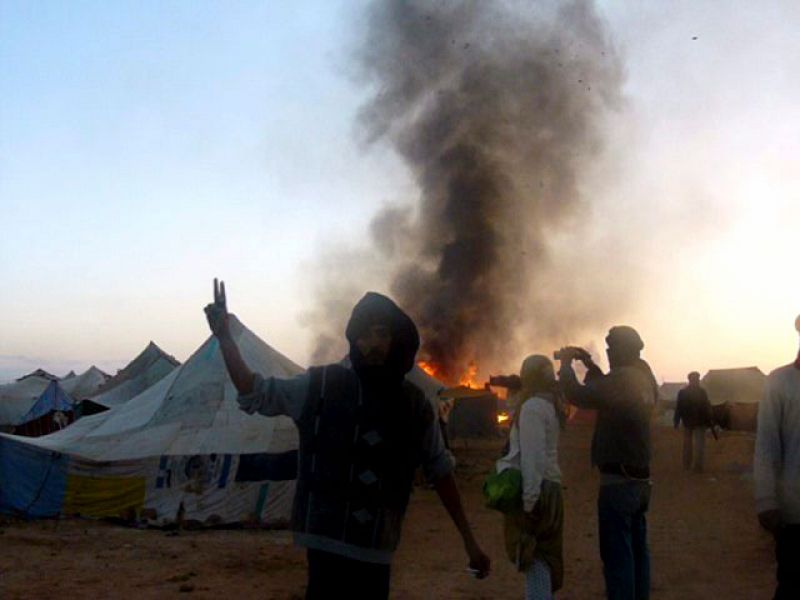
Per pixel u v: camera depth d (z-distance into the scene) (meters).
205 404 13.89
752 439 27.66
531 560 5.24
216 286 3.39
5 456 13.12
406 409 3.34
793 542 4.50
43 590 8.09
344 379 3.34
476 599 7.75
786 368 4.59
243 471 12.84
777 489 4.48
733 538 10.64
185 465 12.90
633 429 5.62
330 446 3.27
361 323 3.35
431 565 9.50
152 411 14.15
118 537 11.55
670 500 14.33
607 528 5.64
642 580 5.79
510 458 5.42
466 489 18.02
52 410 32.53
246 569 9.29
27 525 12.42
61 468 13.13
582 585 8.20
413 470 3.40
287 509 12.72
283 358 15.55
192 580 8.63
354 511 3.23
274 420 13.41
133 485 12.91
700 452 18.72
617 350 5.84
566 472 20.28
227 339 3.37
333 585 3.22
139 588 8.23
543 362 5.49
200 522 12.52
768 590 7.75
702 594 7.60
